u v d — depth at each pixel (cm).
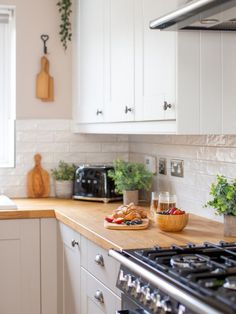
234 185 256
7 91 422
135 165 367
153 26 242
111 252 229
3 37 419
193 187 327
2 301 348
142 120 296
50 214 352
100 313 270
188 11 209
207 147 310
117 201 388
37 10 407
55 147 416
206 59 261
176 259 204
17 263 349
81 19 392
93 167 389
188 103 259
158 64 277
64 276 339
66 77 415
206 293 165
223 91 263
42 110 412
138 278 212
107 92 346
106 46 346
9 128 422
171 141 353
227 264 195
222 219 298
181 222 272
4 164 423
